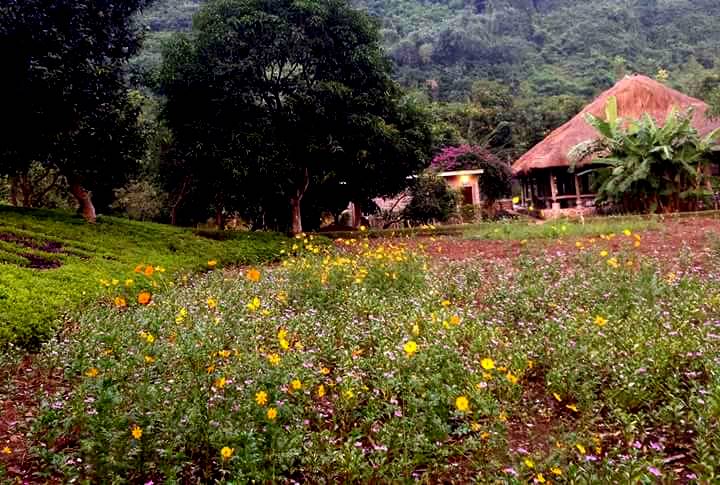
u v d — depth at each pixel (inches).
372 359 171.8
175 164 690.2
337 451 118.6
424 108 688.4
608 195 677.9
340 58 592.4
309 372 156.0
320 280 267.7
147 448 118.2
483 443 124.7
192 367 162.7
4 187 768.3
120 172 537.3
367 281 275.7
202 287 314.0
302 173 633.6
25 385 176.9
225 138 555.8
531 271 303.3
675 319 195.5
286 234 616.7
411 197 868.6
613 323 195.3
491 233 532.7
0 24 409.4
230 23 552.7
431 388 143.6
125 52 516.7
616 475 106.1
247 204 699.4
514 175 1029.2
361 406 147.3
